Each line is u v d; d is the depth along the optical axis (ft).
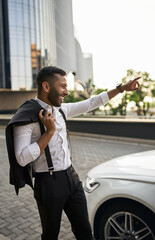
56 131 5.29
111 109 72.33
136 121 30.78
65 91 5.31
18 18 154.71
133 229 6.99
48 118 4.85
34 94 163.22
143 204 6.54
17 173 4.97
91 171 8.59
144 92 74.84
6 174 18.29
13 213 11.76
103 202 7.35
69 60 276.62
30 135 5.02
